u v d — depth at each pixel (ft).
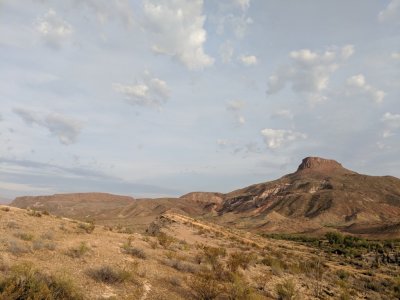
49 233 63.82
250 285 59.41
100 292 35.68
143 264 55.42
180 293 42.96
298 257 157.69
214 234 189.16
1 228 64.23
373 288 102.53
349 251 239.91
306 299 62.03
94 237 77.10
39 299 26.81
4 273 33.06
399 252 224.53
